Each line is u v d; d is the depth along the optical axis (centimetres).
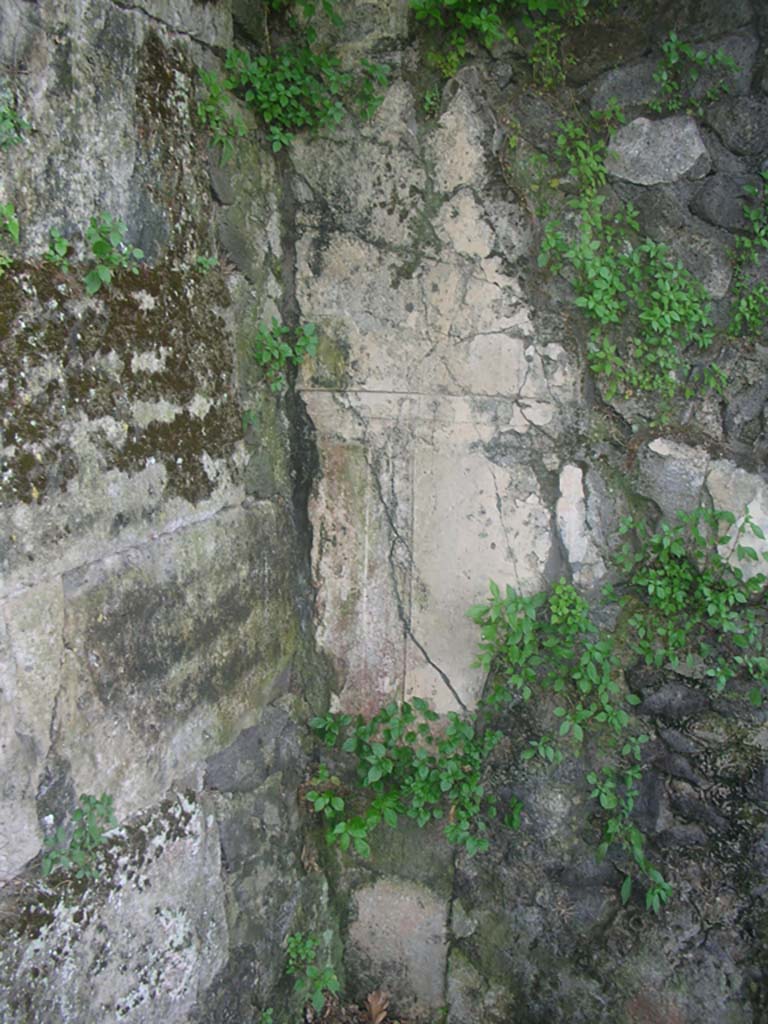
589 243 244
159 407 210
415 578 280
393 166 257
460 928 290
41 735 175
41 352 171
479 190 252
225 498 244
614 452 261
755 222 239
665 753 264
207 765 238
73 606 182
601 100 246
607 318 247
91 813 189
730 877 259
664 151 244
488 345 261
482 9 238
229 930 248
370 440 276
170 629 217
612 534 262
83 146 181
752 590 247
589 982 275
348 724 289
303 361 275
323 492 283
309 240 268
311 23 253
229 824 248
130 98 196
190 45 218
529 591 269
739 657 250
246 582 255
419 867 293
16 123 163
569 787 272
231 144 233
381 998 300
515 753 277
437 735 283
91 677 189
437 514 275
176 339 217
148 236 205
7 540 164
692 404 253
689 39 237
